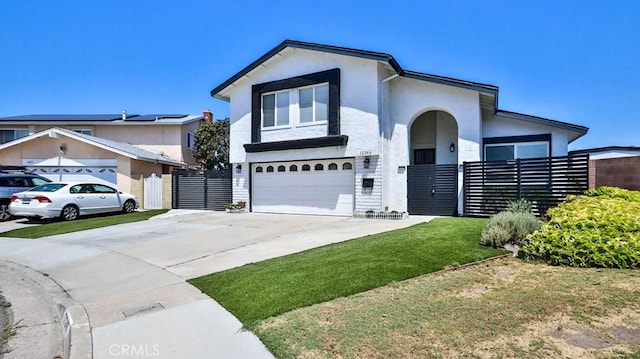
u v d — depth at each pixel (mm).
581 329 3445
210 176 17703
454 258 6180
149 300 5117
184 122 25172
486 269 5598
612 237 5629
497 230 6961
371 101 13180
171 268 6895
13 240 10492
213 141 25453
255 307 4535
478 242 7309
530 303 4121
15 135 25328
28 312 5141
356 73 13453
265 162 15664
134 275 6520
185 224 12742
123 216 15453
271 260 6918
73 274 6797
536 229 6930
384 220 12188
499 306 4086
